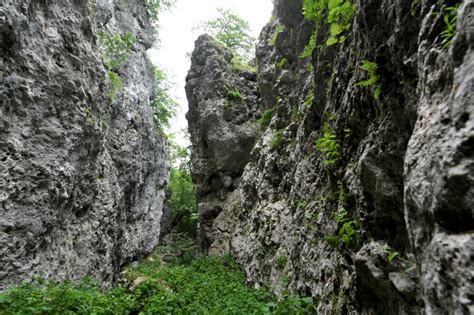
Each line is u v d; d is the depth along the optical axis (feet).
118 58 43.09
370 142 12.51
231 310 23.02
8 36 21.11
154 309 22.18
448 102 6.80
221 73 60.49
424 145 7.38
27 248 22.15
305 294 20.07
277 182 36.58
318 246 18.86
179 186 91.97
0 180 20.42
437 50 7.41
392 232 11.50
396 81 10.98
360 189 13.30
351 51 15.28
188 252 64.23
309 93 26.76
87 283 23.98
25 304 15.97
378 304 12.06
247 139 57.67
